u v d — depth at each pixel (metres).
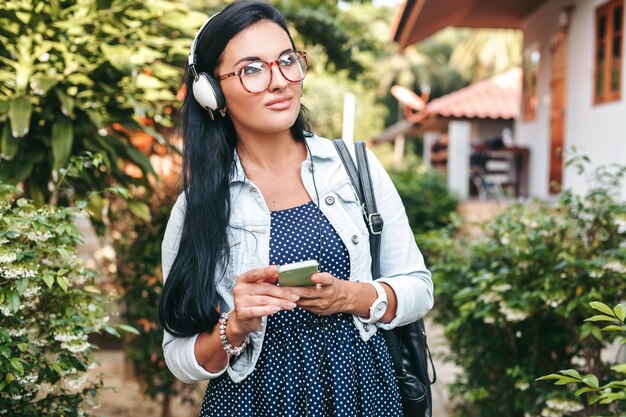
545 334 3.62
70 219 2.41
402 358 1.88
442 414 4.89
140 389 4.81
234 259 1.69
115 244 4.60
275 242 1.68
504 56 23.89
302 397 1.65
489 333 3.79
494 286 3.35
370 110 25.81
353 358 1.67
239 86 1.66
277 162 1.78
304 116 1.86
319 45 6.91
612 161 6.57
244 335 1.60
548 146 9.16
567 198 3.50
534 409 3.45
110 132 3.59
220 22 1.67
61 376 2.33
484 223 4.00
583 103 7.45
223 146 1.75
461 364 4.24
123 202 4.43
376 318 1.67
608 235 3.42
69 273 2.36
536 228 3.49
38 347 2.35
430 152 16.86
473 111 12.72
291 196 1.74
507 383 3.75
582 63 7.50
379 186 1.80
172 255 1.79
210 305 1.66
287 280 1.50
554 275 3.27
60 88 3.11
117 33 3.30
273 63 1.65
